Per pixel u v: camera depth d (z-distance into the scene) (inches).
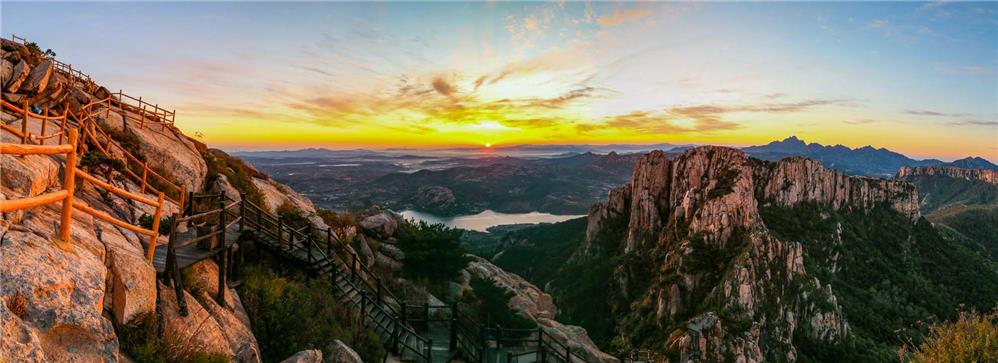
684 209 5019.7
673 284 3939.5
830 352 3385.8
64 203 288.4
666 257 4505.4
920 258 5590.6
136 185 692.7
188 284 429.7
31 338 210.4
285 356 485.7
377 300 784.9
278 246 688.4
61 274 261.4
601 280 5231.3
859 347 3506.4
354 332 602.9
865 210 6048.2
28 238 265.6
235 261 573.3
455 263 1320.1
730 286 3533.5
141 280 346.3
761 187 5595.5
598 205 6520.7
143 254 417.7
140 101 1026.7
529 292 1704.0
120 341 306.2
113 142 738.8
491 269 1806.1
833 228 5251.0
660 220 5556.1
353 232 1187.9
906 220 6127.0
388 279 1061.8
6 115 607.5
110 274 330.0
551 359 845.2
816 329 3486.7
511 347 880.9
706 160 5378.9
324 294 653.3
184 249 479.8
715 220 4301.2
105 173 629.3
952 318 4397.1
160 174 797.9
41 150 247.4
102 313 305.7
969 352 490.6
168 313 363.6
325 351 509.4
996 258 7185.0
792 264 3882.9
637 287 4751.5
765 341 3233.3
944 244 6013.8
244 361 398.6
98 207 533.6
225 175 1026.1
